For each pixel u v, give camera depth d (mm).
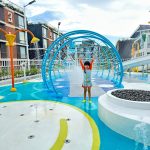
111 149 3025
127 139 3393
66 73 18938
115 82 10781
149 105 3680
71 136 3486
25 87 9570
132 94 4691
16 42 24703
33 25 31453
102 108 4305
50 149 2988
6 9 22703
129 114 3631
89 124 4117
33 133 3609
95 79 12906
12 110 5250
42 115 4766
